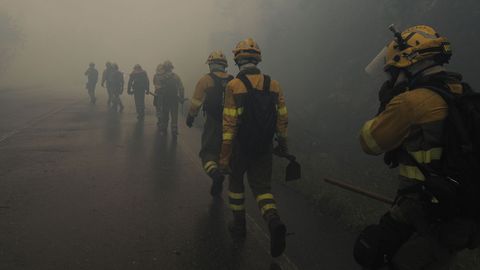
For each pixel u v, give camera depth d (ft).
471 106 5.95
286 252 11.78
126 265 10.59
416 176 6.47
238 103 11.14
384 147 6.77
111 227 12.90
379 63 7.48
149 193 16.44
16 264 10.33
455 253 6.74
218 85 14.92
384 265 7.00
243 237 12.66
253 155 11.41
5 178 17.57
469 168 5.75
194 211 14.67
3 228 12.42
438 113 6.16
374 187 17.98
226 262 11.04
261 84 11.36
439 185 5.88
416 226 6.31
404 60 6.72
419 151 6.32
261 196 11.61
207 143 15.30
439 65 6.74
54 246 11.41
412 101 6.31
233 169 12.03
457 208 5.91
